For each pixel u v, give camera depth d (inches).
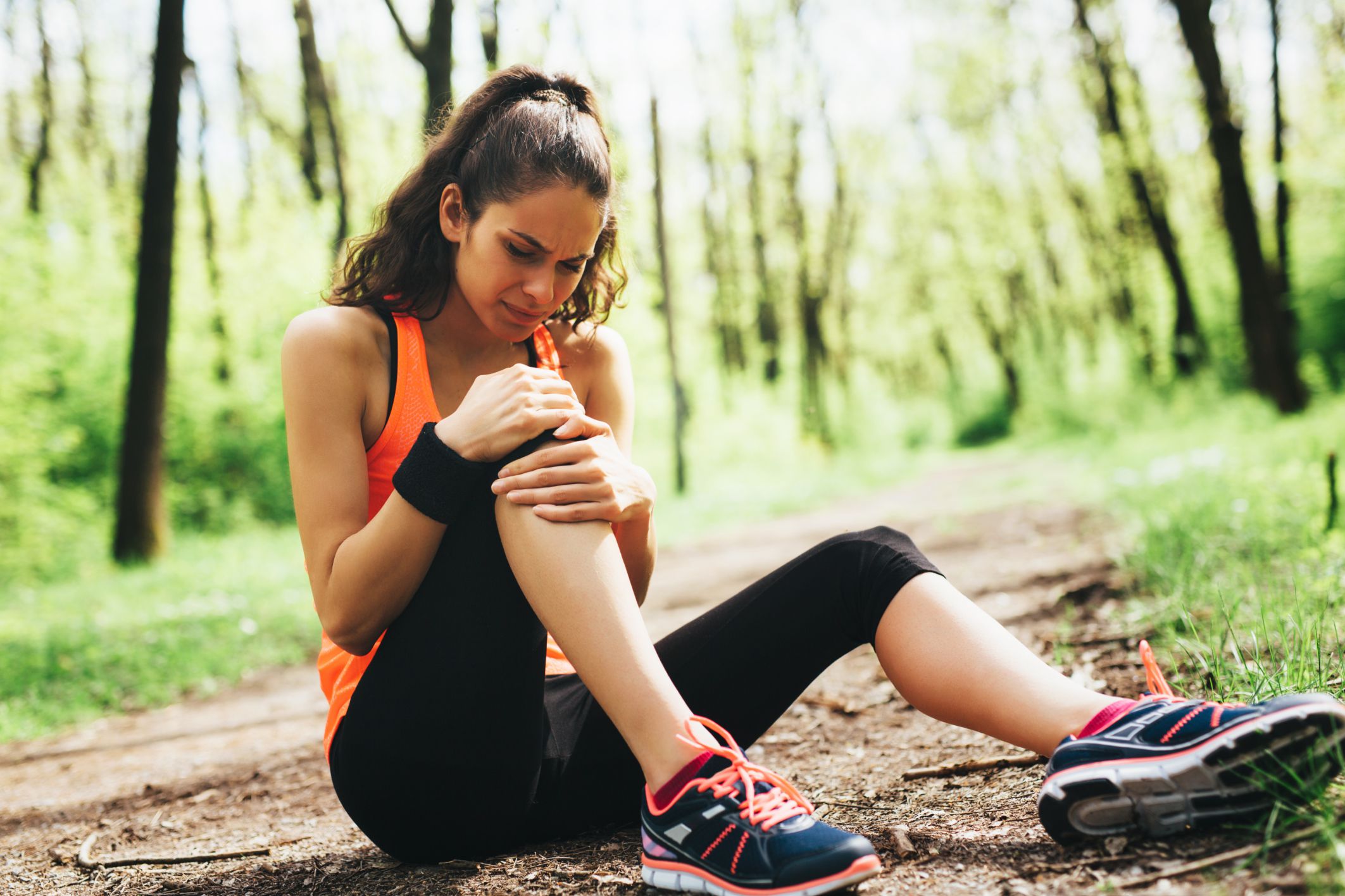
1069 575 165.5
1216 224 832.9
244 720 161.0
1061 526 251.4
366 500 61.6
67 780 129.1
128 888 71.8
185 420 565.6
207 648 218.1
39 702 184.7
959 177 1210.0
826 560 62.2
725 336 1213.7
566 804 64.9
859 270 1370.6
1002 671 55.6
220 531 530.9
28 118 753.6
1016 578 178.2
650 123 664.4
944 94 1056.8
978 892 50.5
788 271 1205.7
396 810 61.3
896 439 1280.8
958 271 1266.0
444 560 56.9
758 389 1104.8
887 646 58.9
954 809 66.9
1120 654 105.5
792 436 954.1
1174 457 293.7
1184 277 747.4
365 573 56.4
